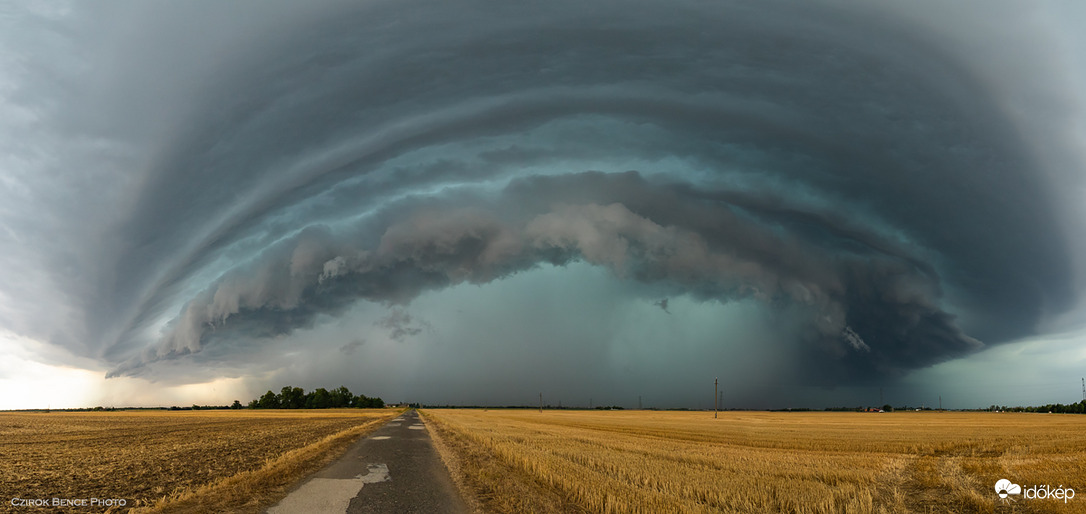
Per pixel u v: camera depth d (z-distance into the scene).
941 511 17.22
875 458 30.22
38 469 23.41
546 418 108.94
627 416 138.00
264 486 18.28
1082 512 16.44
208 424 75.88
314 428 60.31
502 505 15.62
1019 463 27.53
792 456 30.78
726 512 15.24
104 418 106.12
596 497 15.92
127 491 17.69
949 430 62.81
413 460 26.89
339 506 15.34
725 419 114.19
